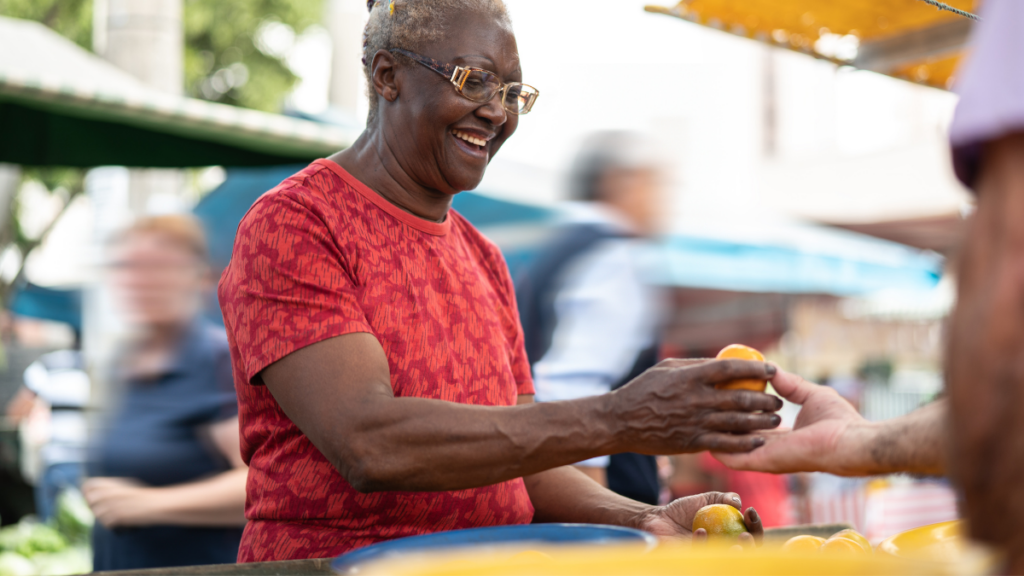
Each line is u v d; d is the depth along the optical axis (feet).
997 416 2.16
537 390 7.97
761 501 13.16
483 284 5.67
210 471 8.61
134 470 8.45
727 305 20.20
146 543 8.32
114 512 8.30
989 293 2.19
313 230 4.61
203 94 39.37
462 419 4.11
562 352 7.98
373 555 3.28
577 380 7.86
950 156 2.36
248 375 4.57
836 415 3.60
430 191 5.32
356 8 21.95
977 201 2.30
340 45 21.75
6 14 34.01
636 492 8.07
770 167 39.50
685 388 3.81
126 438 8.56
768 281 19.02
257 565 3.88
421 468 4.12
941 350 2.39
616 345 8.00
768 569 2.06
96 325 9.91
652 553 2.12
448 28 5.02
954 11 5.37
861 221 24.94
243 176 15.24
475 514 4.96
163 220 9.16
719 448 3.70
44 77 9.89
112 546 8.43
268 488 4.80
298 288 4.49
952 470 2.33
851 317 26.58
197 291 9.12
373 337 4.54
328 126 15.08
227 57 39.32
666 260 17.21
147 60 18.51
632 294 8.17
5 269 35.88
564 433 4.00
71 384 14.43
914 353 25.95
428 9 5.04
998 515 2.19
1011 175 2.20
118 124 10.85
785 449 3.53
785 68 60.08
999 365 2.16
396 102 5.15
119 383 8.82
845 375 25.09
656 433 3.89
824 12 7.55
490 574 2.11
